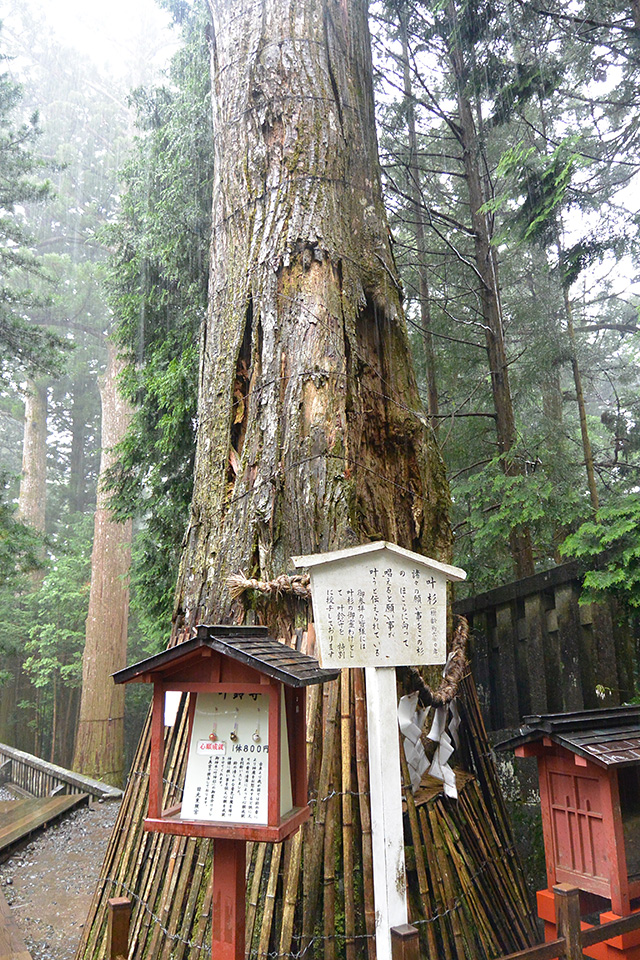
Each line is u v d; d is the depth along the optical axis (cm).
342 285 442
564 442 941
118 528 1513
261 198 466
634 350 1237
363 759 321
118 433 1612
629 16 716
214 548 405
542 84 710
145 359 912
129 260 915
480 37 747
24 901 484
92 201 1889
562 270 721
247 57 504
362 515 400
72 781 847
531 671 583
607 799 299
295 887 295
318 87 489
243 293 450
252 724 228
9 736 1805
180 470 820
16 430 2469
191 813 222
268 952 285
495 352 834
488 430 938
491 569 921
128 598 1606
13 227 1089
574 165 634
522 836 542
